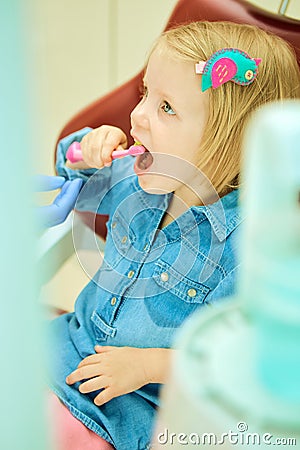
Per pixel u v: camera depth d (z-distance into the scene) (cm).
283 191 19
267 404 23
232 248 64
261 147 19
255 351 24
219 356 26
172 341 65
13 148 19
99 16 107
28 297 21
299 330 21
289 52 69
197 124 64
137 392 65
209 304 62
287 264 20
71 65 107
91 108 86
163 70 64
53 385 62
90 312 72
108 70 112
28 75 19
